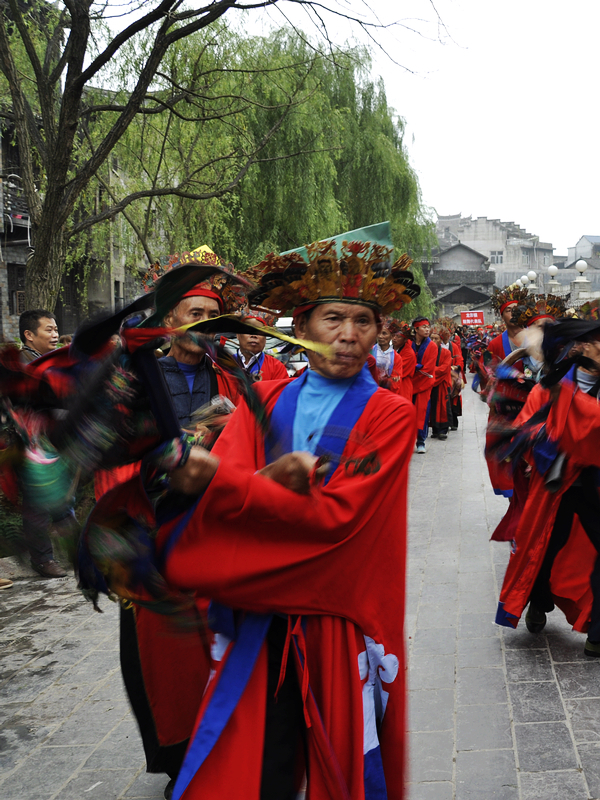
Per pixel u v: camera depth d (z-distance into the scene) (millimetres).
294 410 2283
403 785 2205
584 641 4531
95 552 1787
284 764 2074
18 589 6020
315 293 2256
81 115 9211
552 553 4375
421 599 5352
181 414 3344
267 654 2117
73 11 8289
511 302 6309
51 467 1671
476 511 7980
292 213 19062
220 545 1917
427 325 12234
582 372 4203
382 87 23156
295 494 1901
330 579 2025
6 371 1667
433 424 14195
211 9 8930
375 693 2195
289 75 17062
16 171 18469
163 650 2713
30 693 4148
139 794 3143
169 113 13078
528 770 3178
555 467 4125
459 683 4027
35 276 9344
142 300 1714
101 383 1708
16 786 3242
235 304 3381
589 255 108625
